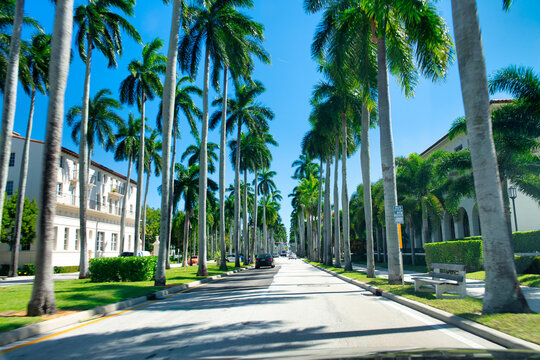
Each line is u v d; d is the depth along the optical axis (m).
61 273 34.19
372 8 15.31
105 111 32.91
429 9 14.40
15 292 14.56
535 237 21.81
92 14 23.59
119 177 51.44
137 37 25.61
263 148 45.16
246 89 37.50
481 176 8.43
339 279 21.39
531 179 21.03
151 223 80.38
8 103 16.20
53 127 10.01
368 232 20.16
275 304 11.04
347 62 17.84
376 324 7.67
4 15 21.12
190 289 16.94
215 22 27.23
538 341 5.38
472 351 2.21
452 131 21.73
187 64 26.28
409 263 39.94
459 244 22.58
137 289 14.98
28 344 6.70
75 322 8.88
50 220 9.55
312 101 30.94
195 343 6.46
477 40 8.78
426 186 32.44
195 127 35.66
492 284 7.96
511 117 18.81
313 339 6.45
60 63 10.30
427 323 7.62
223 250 31.47
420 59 15.44
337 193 35.25
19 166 36.03
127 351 6.05
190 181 42.81
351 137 34.53
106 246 46.16
